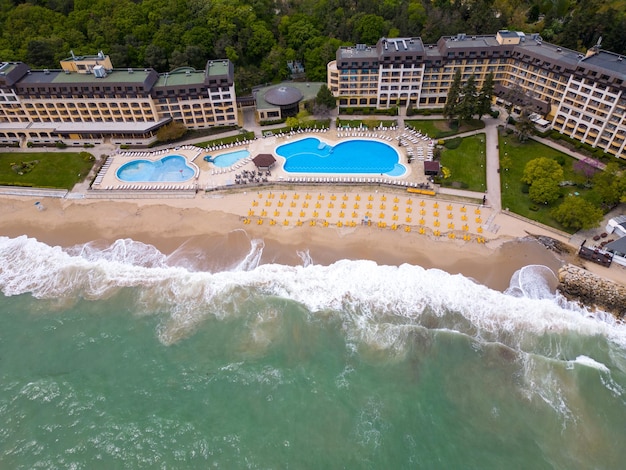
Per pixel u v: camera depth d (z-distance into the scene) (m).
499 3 157.75
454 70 123.19
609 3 151.88
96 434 61.38
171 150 114.88
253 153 113.44
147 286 81.62
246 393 65.56
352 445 59.84
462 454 58.84
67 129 116.50
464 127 119.75
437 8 152.50
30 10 137.12
